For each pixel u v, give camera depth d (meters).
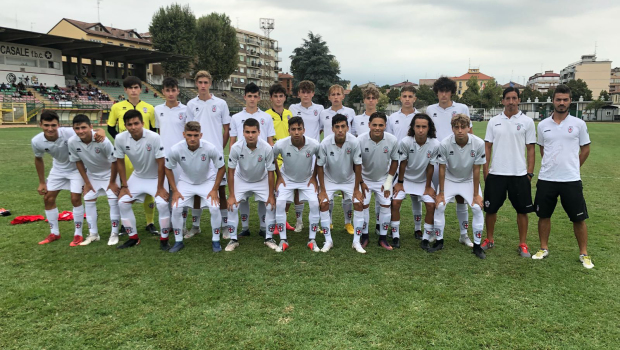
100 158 4.73
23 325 2.88
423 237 4.77
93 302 3.23
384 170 4.80
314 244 4.64
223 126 5.60
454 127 4.36
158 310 3.10
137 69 45.09
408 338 2.75
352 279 3.73
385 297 3.36
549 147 4.34
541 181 4.40
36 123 25.95
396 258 4.36
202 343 2.67
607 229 5.42
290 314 3.06
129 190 4.70
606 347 2.67
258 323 2.92
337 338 2.74
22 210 6.20
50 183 4.75
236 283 3.62
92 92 36.19
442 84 5.11
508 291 3.49
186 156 4.55
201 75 5.21
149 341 2.69
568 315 3.08
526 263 4.20
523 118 4.48
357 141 4.55
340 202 7.53
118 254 4.41
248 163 4.66
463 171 4.57
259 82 79.44
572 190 4.19
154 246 4.73
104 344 2.65
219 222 4.59
